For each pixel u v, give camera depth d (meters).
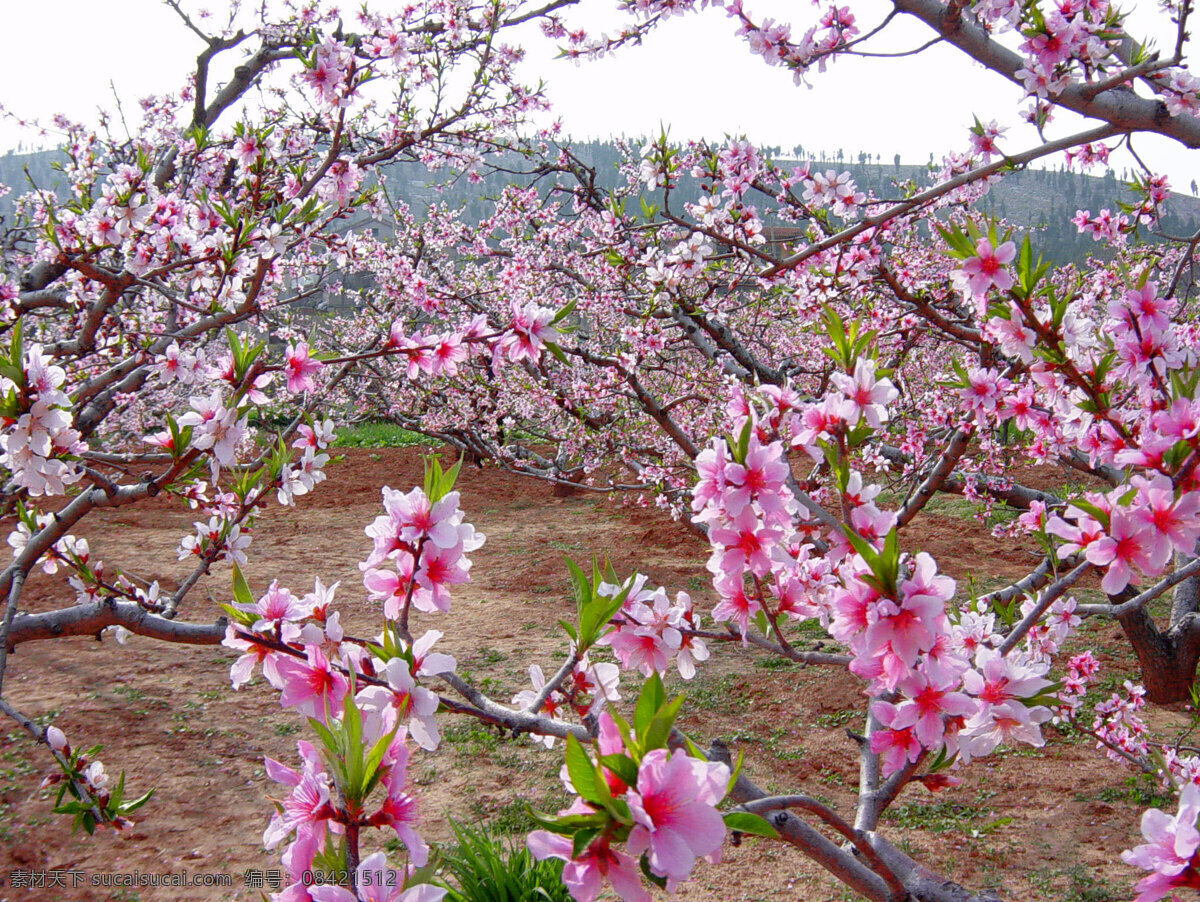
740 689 5.95
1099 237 3.94
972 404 2.35
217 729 5.15
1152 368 1.56
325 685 1.08
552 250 8.86
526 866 3.12
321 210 3.41
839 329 1.46
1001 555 8.96
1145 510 1.18
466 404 10.58
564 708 1.46
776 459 1.27
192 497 2.96
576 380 8.46
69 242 3.17
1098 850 3.92
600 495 13.04
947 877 3.76
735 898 3.65
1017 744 5.05
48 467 1.79
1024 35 2.04
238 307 2.87
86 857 3.80
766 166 4.23
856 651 1.15
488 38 5.23
